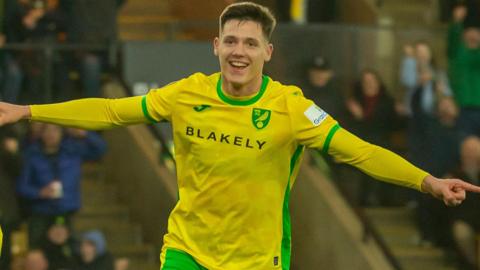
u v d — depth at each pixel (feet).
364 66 72.23
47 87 67.41
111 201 70.74
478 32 73.97
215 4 77.30
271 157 38.55
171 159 71.15
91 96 68.39
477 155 70.33
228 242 38.88
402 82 72.69
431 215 70.95
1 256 63.52
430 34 74.02
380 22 82.64
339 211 70.69
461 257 70.95
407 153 71.15
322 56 71.61
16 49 67.15
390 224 71.41
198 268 39.06
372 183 71.31
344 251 70.59
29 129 65.05
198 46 72.90
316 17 77.97
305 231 70.95
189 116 38.75
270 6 77.30
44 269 63.62
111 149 71.00
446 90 73.00
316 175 71.51
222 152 38.55
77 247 64.59
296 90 38.86
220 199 38.70
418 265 70.95
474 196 70.38
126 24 77.71
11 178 64.39
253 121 38.47
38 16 69.15
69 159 65.16
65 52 67.92
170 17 79.92
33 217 64.44
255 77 38.47
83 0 69.51
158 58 71.61
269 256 39.09
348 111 70.95
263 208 38.75
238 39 38.11
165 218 70.64
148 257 70.08
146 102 38.96
